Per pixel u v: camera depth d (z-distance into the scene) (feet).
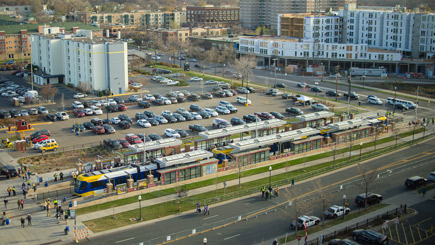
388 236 265.34
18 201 298.76
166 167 346.95
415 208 303.89
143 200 315.99
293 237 263.90
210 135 407.44
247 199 317.83
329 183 343.46
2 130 466.29
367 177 326.85
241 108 556.92
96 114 519.19
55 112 528.22
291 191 328.08
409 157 399.85
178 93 604.08
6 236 265.13
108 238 263.49
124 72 623.36
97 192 325.21
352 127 451.53
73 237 265.54
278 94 623.36
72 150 408.87
